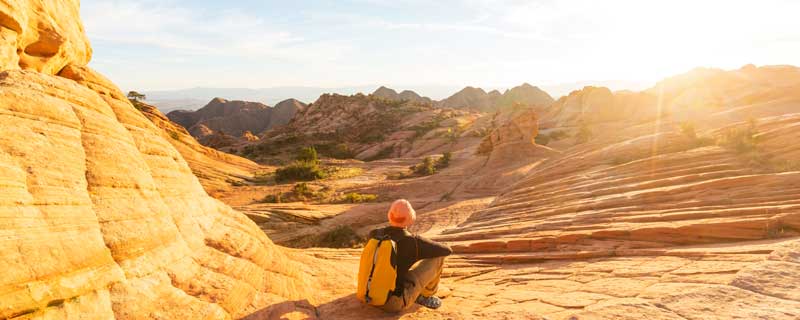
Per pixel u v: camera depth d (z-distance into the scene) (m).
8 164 2.90
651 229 8.74
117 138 4.25
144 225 3.84
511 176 41.38
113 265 3.30
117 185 3.81
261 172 63.88
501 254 9.50
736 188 11.21
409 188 46.12
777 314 3.24
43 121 3.48
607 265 6.97
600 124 102.62
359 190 47.28
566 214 14.15
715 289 3.96
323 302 4.84
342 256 8.65
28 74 3.80
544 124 119.44
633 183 17.27
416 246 4.14
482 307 4.71
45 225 2.93
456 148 107.38
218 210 5.62
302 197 45.44
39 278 2.70
